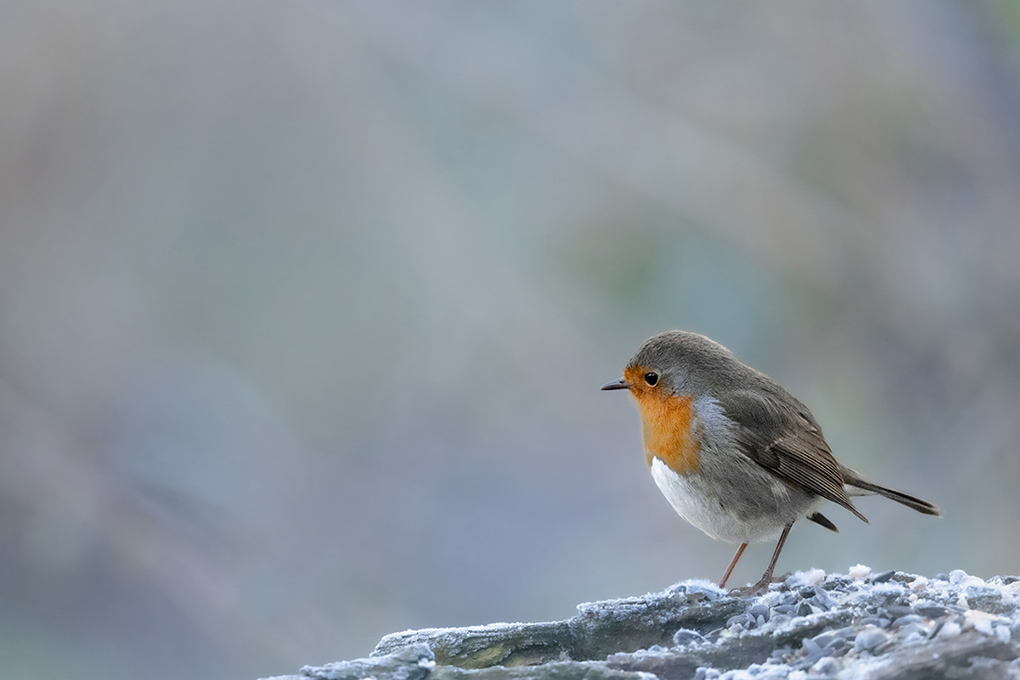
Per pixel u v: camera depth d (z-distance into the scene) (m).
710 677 5.28
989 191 13.75
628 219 15.45
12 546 15.34
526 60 16.81
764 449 6.97
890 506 12.56
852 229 14.14
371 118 18.48
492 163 17.95
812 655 5.20
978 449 12.84
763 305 13.87
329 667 5.34
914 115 14.10
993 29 13.98
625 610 5.98
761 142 14.82
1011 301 13.38
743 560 14.10
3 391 16.89
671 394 7.06
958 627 5.18
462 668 5.73
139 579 15.30
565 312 17.33
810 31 14.66
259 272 18.89
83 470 15.83
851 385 13.64
